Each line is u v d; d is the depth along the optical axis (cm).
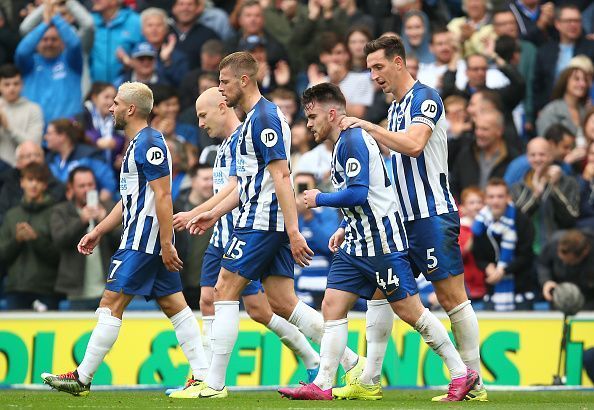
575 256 3762
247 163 2595
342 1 4900
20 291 3925
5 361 3597
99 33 4941
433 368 3572
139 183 2627
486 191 3816
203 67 4694
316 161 4091
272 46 4738
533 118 4734
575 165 4216
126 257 2634
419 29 4684
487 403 2538
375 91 4509
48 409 2247
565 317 3603
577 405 2484
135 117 2662
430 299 3759
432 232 2595
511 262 3778
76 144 4372
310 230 3872
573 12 4744
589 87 4512
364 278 2572
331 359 2580
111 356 3566
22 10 5112
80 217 3831
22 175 3959
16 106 4619
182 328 2748
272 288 2748
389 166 3897
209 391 2633
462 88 4562
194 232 2675
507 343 3603
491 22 4900
